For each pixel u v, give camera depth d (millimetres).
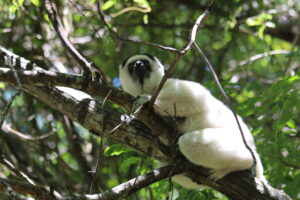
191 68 11289
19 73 5691
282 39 12328
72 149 9586
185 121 6551
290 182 7105
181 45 11727
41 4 7984
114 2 8133
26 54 9086
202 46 12000
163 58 10953
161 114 6406
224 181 5910
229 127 6406
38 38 9156
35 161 9492
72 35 9547
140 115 5891
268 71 12305
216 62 11867
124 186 5496
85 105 6297
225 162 5820
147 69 8008
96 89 5820
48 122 9578
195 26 5250
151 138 6145
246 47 11812
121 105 5969
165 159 6195
